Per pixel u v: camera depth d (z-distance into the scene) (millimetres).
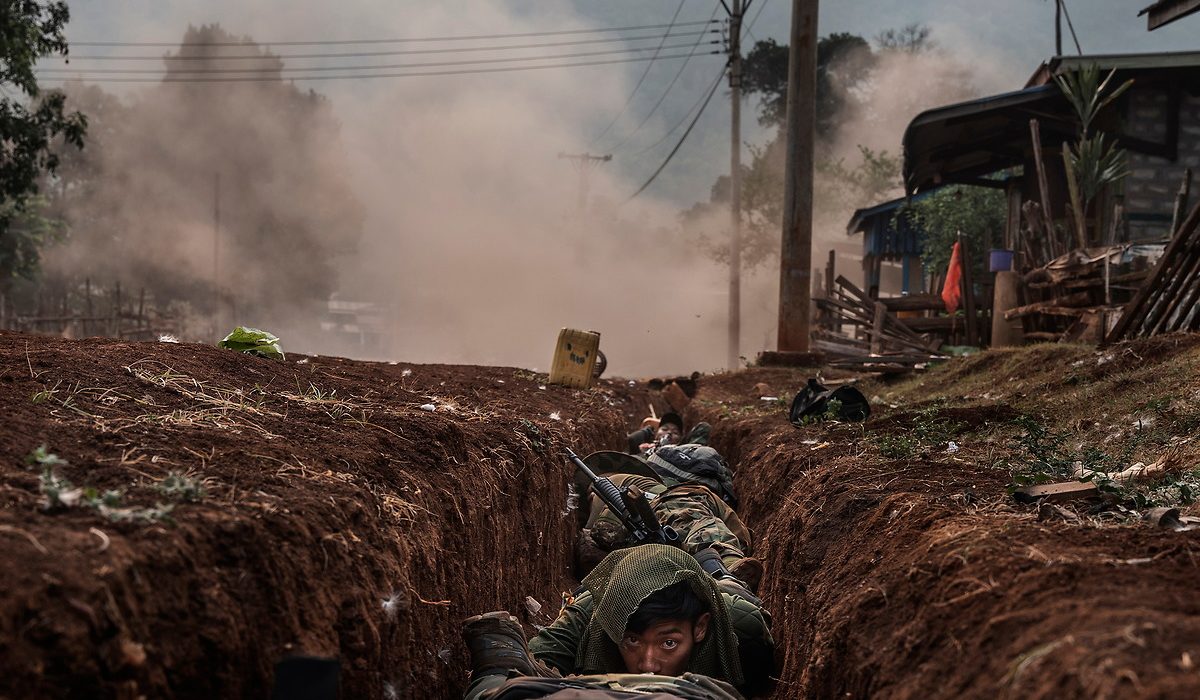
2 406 3400
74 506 2502
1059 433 6320
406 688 3301
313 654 2568
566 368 11234
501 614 4062
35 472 2766
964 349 15484
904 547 3721
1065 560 2824
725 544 5895
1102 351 8539
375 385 6504
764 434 8750
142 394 4078
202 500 2824
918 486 4836
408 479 4047
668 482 7363
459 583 4199
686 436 10828
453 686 4004
